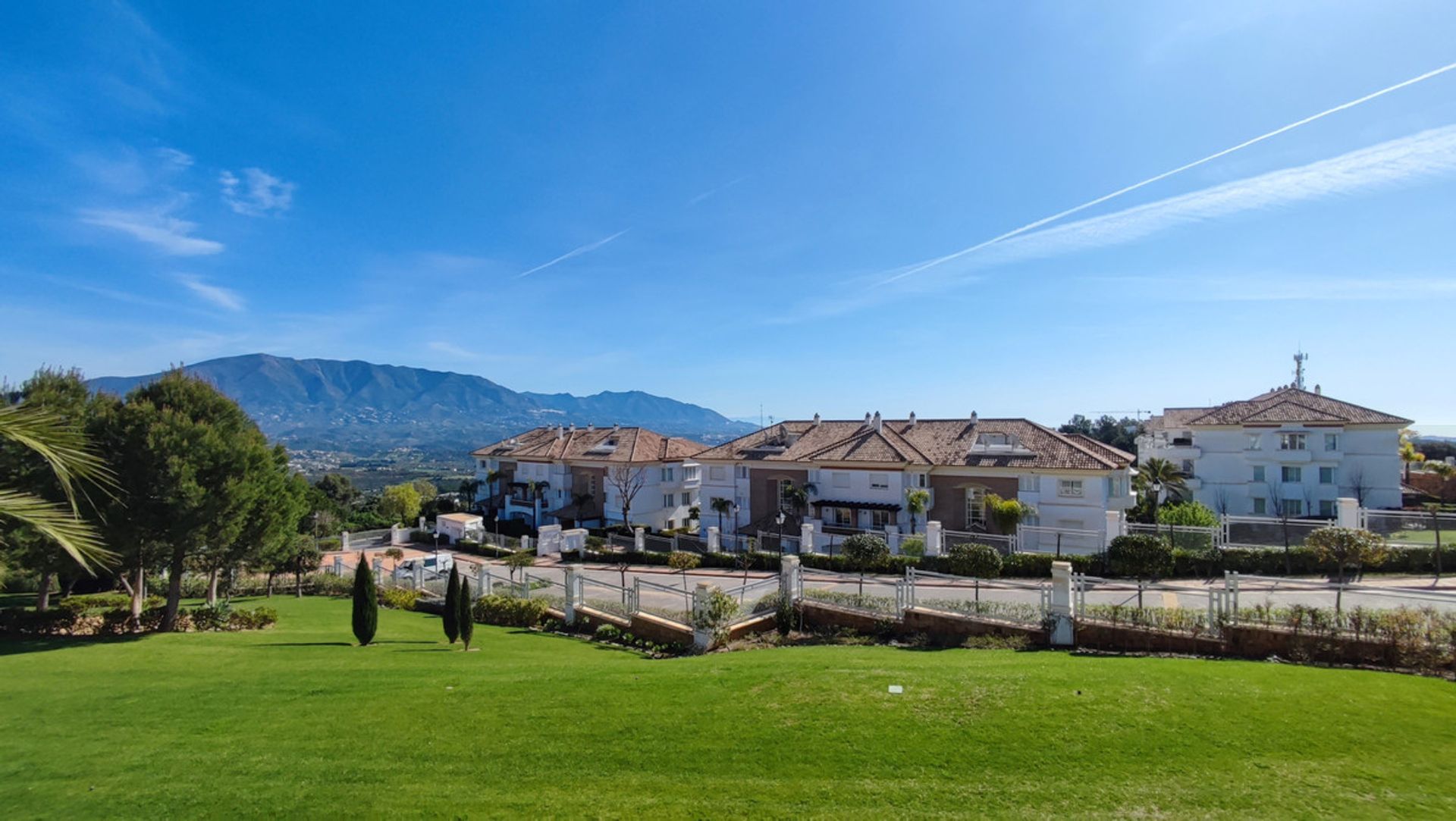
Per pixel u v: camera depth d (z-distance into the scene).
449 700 11.39
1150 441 52.25
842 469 37.00
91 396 20.94
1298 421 40.59
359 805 7.57
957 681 10.85
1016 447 33.84
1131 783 7.37
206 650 17.02
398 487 64.69
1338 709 9.22
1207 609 15.54
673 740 9.12
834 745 8.65
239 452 20.58
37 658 15.98
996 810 6.91
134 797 7.89
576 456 53.34
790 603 19.20
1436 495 42.91
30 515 7.40
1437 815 6.52
